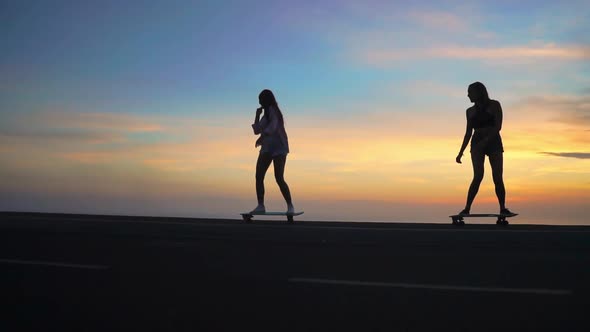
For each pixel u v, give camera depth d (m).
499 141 10.11
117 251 7.39
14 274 6.06
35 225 9.95
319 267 6.26
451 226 9.52
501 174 10.10
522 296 4.94
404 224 9.84
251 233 8.84
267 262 6.58
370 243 7.82
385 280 5.61
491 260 6.48
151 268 6.32
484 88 10.16
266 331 4.21
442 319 4.38
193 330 4.25
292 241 8.10
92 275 6.00
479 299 4.88
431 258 6.66
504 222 10.04
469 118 10.29
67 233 9.07
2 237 8.68
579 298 4.86
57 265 6.50
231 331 4.22
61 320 4.51
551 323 4.23
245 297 5.09
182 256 7.01
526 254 6.85
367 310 4.65
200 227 9.52
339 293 5.16
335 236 8.42
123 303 4.95
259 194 10.73
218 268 6.29
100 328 4.32
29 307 4.86
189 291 5.32
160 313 4.66
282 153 10.59
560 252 6.96
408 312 4.57
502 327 4.17
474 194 10.16
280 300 4.98
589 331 4.06
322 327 4.27
